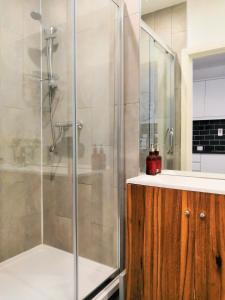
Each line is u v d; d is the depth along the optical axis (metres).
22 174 1.88
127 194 1.29
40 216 2.03
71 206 1.86
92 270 1.69
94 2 1.68
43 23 1.92
